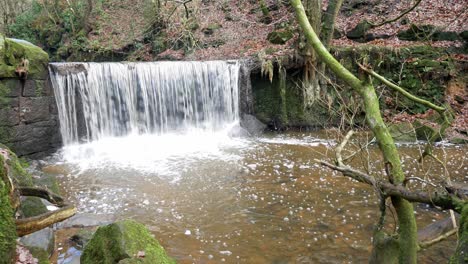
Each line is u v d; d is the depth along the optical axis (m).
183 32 16.11
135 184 6.70
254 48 13.35
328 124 10.48
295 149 9.00
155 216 5.34
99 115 9.73
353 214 5.24
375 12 14.71
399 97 10.48
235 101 11.48
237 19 16.73
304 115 11.16
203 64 11.13
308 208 5.50
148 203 5.81
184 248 4.43
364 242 4.45
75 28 20.11
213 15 17.12
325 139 9.95
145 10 18.78
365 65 2.37
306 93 10.91
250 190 6.31
